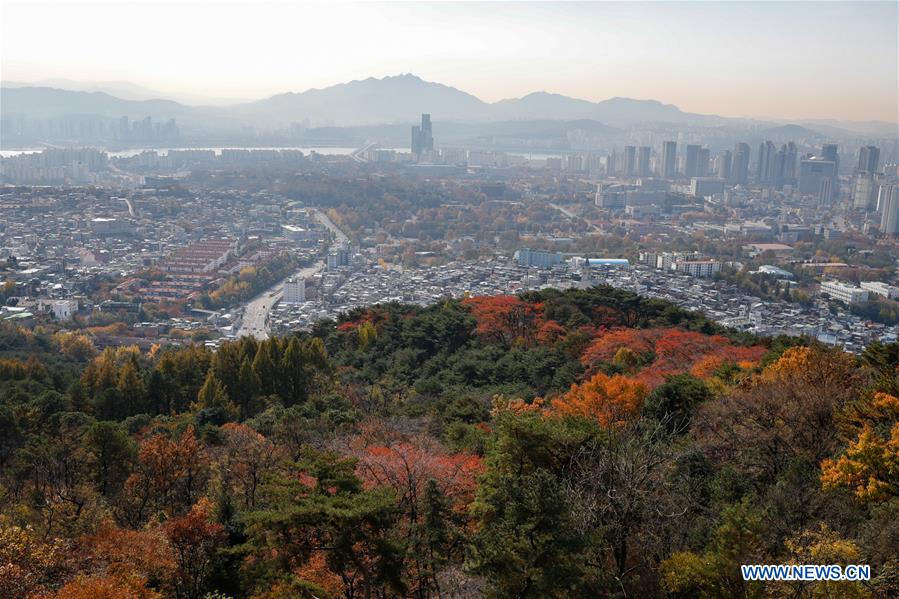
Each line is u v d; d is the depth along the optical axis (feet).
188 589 100.07
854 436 100.83
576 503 83.66
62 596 78.59
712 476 100.01
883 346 139.95
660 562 81.56
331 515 80.79
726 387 142.41
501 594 77.46
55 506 118.62
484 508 87.40
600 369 190.70
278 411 191.21
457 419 153.58
